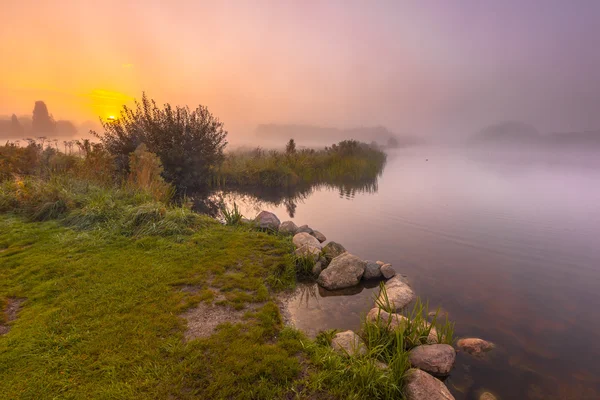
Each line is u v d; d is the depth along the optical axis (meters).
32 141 13.80
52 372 3.24
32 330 3.85
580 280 6.89
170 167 15.86
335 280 6.29
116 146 15.11
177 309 4.56
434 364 3.94
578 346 4.67
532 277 7.04
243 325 4.34
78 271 5.47
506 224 11.27
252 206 14.09
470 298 6.08
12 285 4.96
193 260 6.38
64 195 8.76
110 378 3.19
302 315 5.22
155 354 3.56
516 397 3.71
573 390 3.82
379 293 5.92
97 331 3.91
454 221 11.60
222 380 3.28
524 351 4.54
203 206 13.44
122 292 4.89
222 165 20.05
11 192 9.21
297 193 17.45
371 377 3.43
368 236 9.80
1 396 2.90
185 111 16.50
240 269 6.28
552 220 11.80
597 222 11.52
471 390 3.79
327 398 3.23
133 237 7.24
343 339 4.24
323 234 9.93
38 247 6.46
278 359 3.67
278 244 7.73
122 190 10.52
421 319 4.60
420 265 7.64
